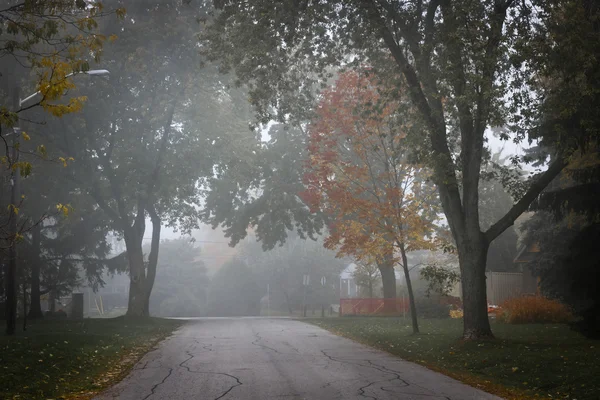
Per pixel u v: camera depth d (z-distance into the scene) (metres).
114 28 26.05
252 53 19.59
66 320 33.09
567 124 16.33
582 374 11.40
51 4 11.36
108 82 28.12
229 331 25.80
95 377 12.73
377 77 20.52
